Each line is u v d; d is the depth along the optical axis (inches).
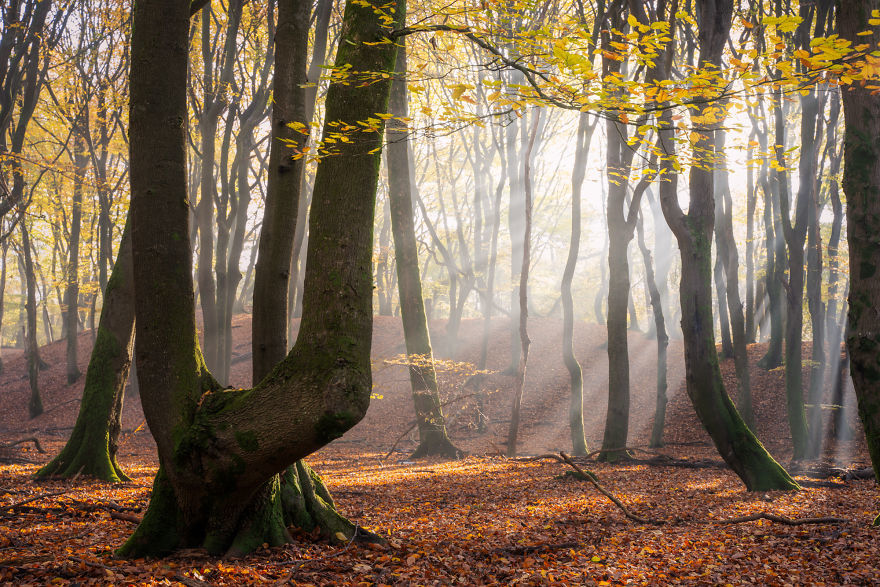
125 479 471.8
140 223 213.3
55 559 216.1
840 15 294.8
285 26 260.4
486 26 221.5
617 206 651.5
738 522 331.3
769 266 874.8
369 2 213.5
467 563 242.2
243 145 865.5
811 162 636.1
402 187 724.0
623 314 657.6
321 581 203.9
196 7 252.4
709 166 289.3
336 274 201.9
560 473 557.0
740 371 711.7
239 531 230.5
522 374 714.8
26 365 1400.1
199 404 212.4
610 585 218.1
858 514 344.2
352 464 658.8
